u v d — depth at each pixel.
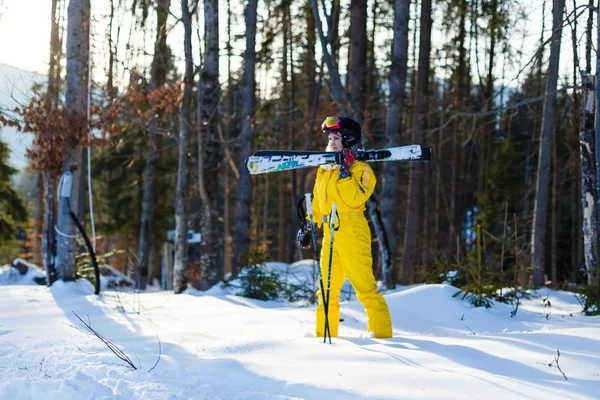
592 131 6.44
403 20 10.22
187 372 3.25
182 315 5.77
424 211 22.39
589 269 6.35
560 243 22.33
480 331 5.00
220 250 10.40
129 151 22.75
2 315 5.68
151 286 24.09
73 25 8.11
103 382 3.15
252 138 15.29
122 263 27.77
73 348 3.96
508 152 20.64
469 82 18.50
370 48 18.75
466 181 23.98
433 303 5.79
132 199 24.47
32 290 7.63
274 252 27.06
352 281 4.48
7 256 28.77
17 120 7.85
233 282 9.08
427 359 3.38
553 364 3.19
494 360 3.33
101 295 7.40
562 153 19.42
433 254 8.16
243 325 5.16
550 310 6.41
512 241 7.06
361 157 4.41
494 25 11.49
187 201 10.30
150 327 4.99
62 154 8.02
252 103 14.44
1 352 3.98
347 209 4.41
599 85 6.28
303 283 8.41
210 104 10.27
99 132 8.65
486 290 6.02
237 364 3.31
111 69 10.31
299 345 3.84
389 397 2.65
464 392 2.73
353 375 3.04
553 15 8.17
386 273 9.09
